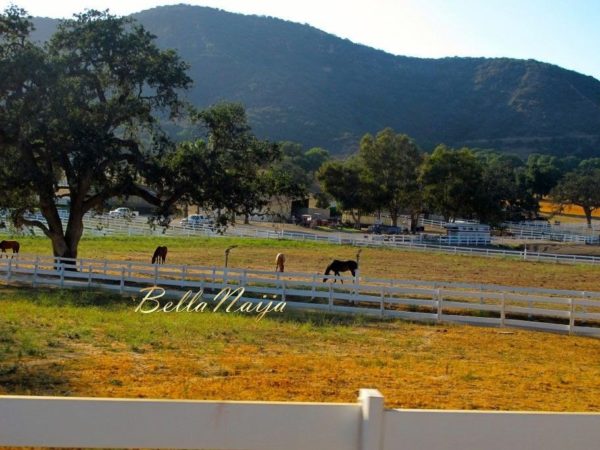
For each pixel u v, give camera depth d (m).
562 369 15.09
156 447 3.85
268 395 10.70
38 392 10.17
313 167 151.88
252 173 32.31
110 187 30.45
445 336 19.64
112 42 29.64
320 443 3.89
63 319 18.72
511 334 20.67
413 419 3.88
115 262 27.58
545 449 3.94
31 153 29.91
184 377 11.91
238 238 59.72
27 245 48.22
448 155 83.00
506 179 103.44
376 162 90.25
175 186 30.33
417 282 24.59
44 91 28.55
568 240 76.44
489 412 3.93
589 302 21.30
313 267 41.03
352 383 12.10
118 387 10.77
